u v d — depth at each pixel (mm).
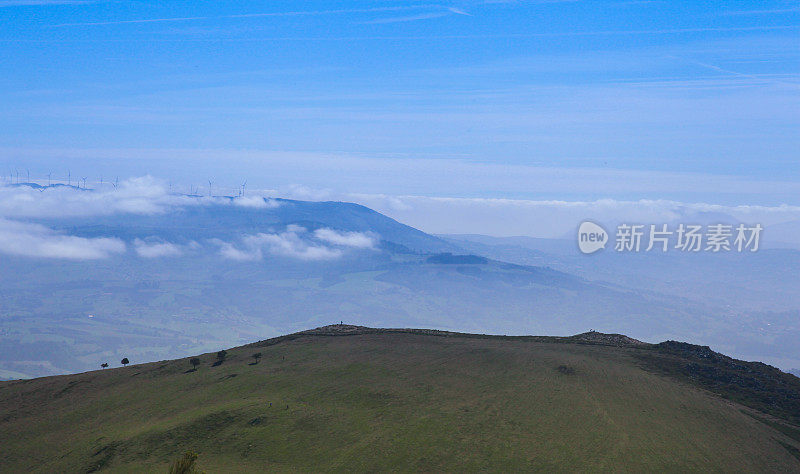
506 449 64438
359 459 64812
